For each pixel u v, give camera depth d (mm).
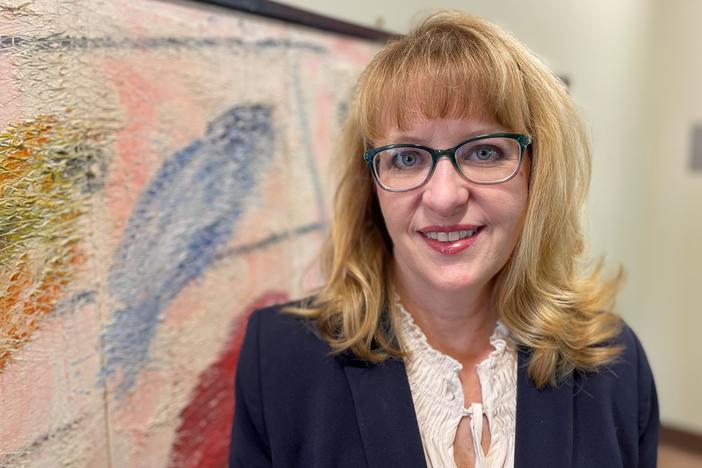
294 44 841
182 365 716
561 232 643
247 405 651
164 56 651
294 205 884
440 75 520
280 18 804
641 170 1986
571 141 615
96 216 592
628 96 1855
